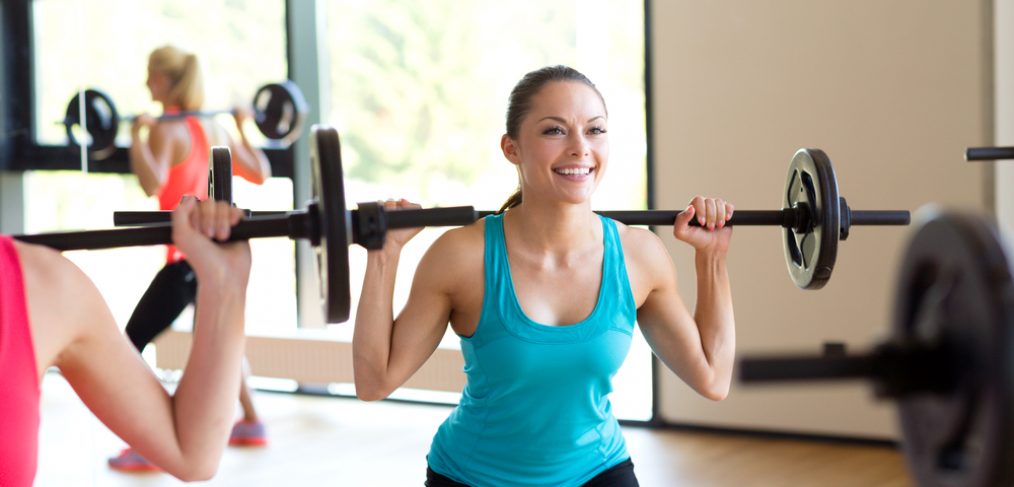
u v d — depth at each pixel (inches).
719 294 73.8
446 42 182.2
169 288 139.6
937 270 29.3
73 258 183.2
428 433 166.6
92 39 183.9
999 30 137.3
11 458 42.4
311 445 159.6
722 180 161.0
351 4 190.5
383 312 67.7
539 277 67.9
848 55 151.1
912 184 148.6
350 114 192.1
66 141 180.2
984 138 143.8
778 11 155.2
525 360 66.4
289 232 50.7
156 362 193.2
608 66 169.2
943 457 29.5
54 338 44.3
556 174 66.6
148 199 180.1
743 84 158.4
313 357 185.9
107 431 170.7
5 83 182.4
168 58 151.9
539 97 66.9
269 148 193.0
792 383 30.3
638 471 144.1
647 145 166.1
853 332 154.2
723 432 164.2
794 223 73.7
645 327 74.9
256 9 194.4
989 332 26.4
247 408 159.2
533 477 68.9
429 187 185.6
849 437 155.9
